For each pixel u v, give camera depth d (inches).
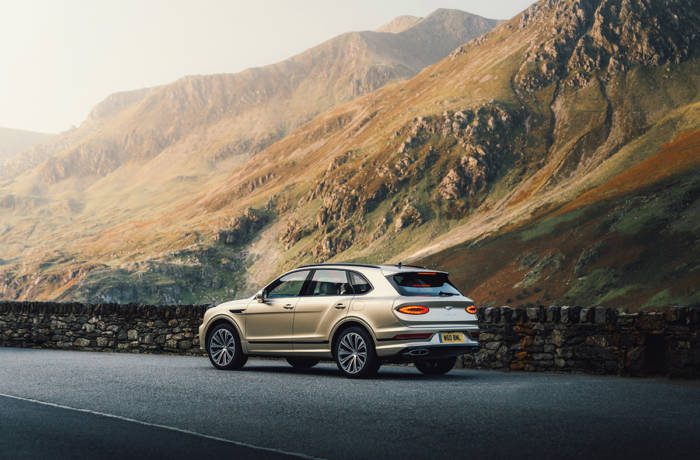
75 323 776.3
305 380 466.6
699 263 5467.5
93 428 295.0
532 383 449.7
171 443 266.1
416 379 476.7
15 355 673.6
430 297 486.0
